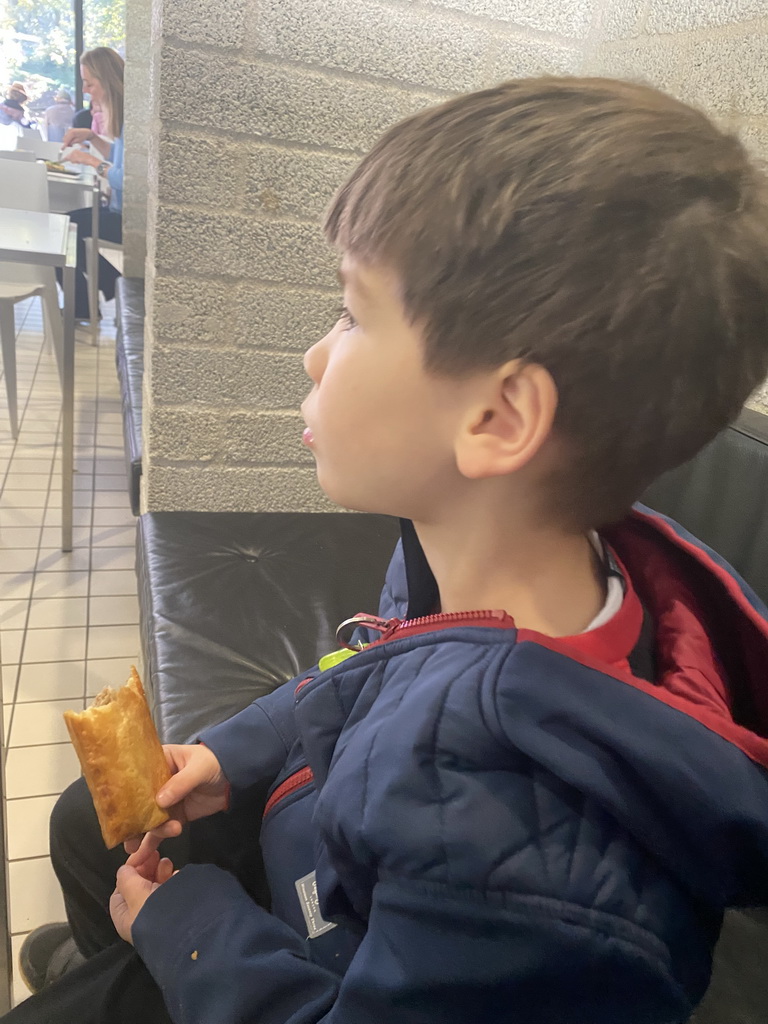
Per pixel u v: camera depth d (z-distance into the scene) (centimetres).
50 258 164
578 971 36
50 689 151
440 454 41
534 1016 38
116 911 64
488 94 38
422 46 125
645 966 35
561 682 38
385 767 40
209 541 125
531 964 36
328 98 122
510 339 35
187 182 121
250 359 137
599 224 33
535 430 36
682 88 135
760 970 64
